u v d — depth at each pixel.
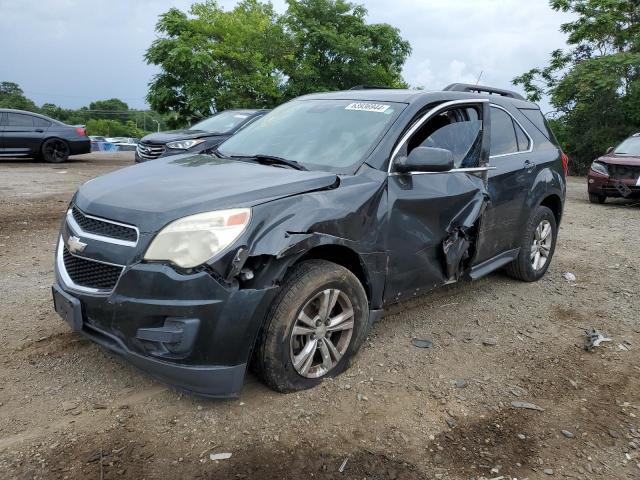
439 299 5.03
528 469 2.75
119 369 3.46
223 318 2.79
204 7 22.16
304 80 21.39
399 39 22.91
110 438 2.79
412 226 3.73
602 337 4.35
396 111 3.95
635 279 6.01
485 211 4.44
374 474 2.64
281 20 22.62
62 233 3.38
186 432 2.86
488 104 4.72
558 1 23.22
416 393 3.37
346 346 3.43
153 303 2.76
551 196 5.64
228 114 11.48
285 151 3.99
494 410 3.25
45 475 2.51
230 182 3.23
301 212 3.07
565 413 3.27
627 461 2.87
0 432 2.79
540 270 5.68
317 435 2.89
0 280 5.04
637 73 21.06
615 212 10.88
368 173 3.57
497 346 4.12
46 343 3.77
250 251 2.84
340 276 3.24
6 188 10.46
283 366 3.10
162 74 20.48
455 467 2.73
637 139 12.55
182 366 2.82
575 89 21.50
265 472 2.61
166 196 3.04
